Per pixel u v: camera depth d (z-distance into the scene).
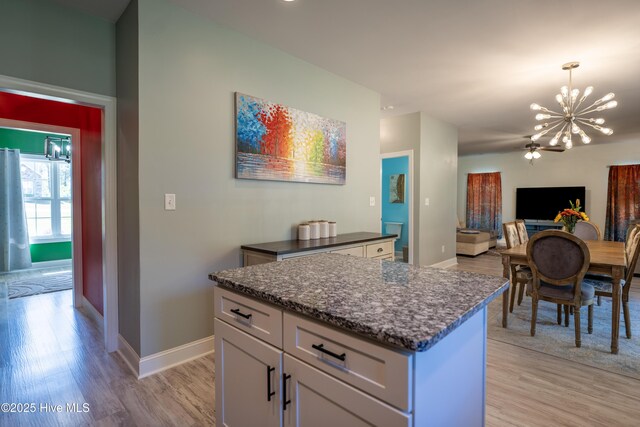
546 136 6.84
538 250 2.77
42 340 2.79
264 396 1.20
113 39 2.50
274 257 2.42
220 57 2.58
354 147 3.78
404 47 2.96
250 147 2.74
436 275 1.44
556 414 1.83
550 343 2.75
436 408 0.92
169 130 2.31
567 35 2.74
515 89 4.05
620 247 3.44
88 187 3.33
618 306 2.55
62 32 2.27
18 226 5.59
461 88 4.01
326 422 0.99
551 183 8.47
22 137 5.71
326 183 3.41
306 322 1.04
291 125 3.06
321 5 2.34
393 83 3.82
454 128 5.93
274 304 1.16
